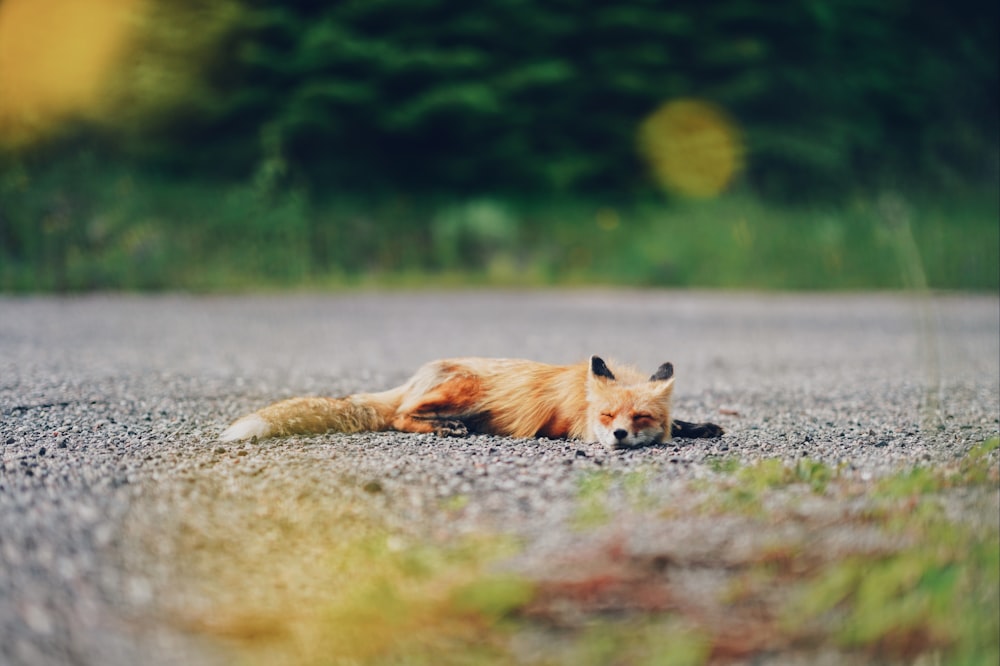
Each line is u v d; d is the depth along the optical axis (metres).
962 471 4.81
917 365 10.06
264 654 3.03
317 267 21.94
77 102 25.95
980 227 22.11
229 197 21.88
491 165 27.38
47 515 4.07
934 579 3.32
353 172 27.34
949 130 33.47
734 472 4.78
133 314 15.02
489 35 26.88
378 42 25.92
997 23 36.28
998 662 2.89
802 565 3.51
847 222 22.77
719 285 21.78
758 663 2.95
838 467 4.90
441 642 3.10
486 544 3.74
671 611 3.22
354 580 3.51
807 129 29.62
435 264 23.58
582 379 5.96
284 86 26.84
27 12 25.09
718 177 28.19
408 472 4.83
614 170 28.30
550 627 3.15
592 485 4.50
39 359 9.66
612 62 27.56
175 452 5.35
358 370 9.33
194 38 26.23
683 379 8.97
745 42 28.28
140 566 3.60
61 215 19.98
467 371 6.09
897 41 32.75
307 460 5.12
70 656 2.94
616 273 22.88
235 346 11.37
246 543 3.86
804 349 11.62
